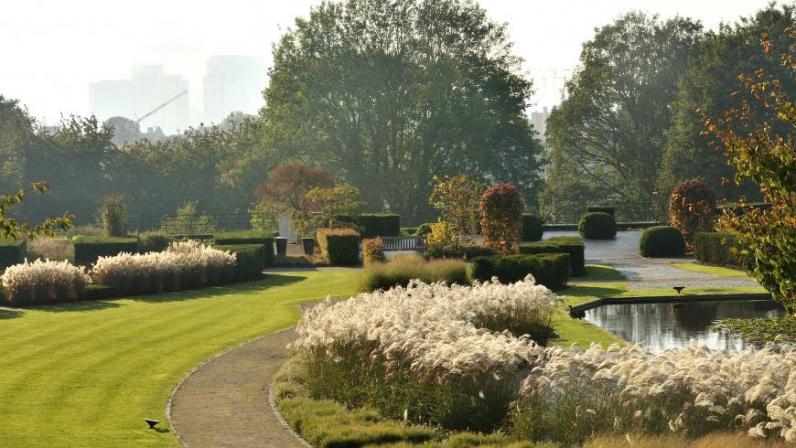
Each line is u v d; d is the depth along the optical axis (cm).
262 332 2025
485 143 6488
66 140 7469
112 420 1258
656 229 3875
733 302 2544
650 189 6750
